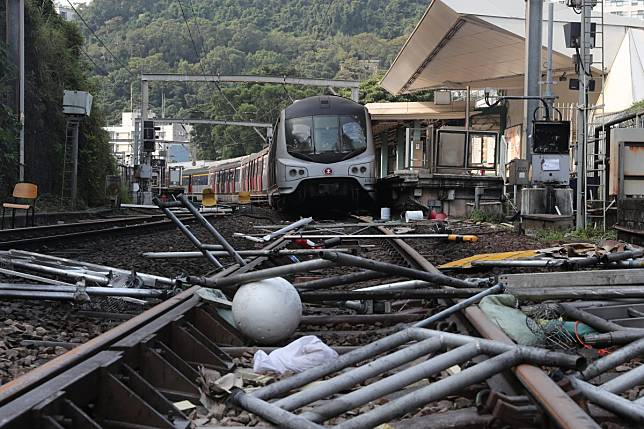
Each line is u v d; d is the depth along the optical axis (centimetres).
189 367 683
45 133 4528
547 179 2811
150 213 5288
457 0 4622
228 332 848
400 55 6091
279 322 820
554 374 560
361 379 575
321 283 975
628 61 4803
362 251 1914
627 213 2030
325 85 5850
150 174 6131
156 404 573
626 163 2277
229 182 7262
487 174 4038
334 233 2338
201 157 14000
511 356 555
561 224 2644
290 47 18525
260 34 18362
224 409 587
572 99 5150
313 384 643
